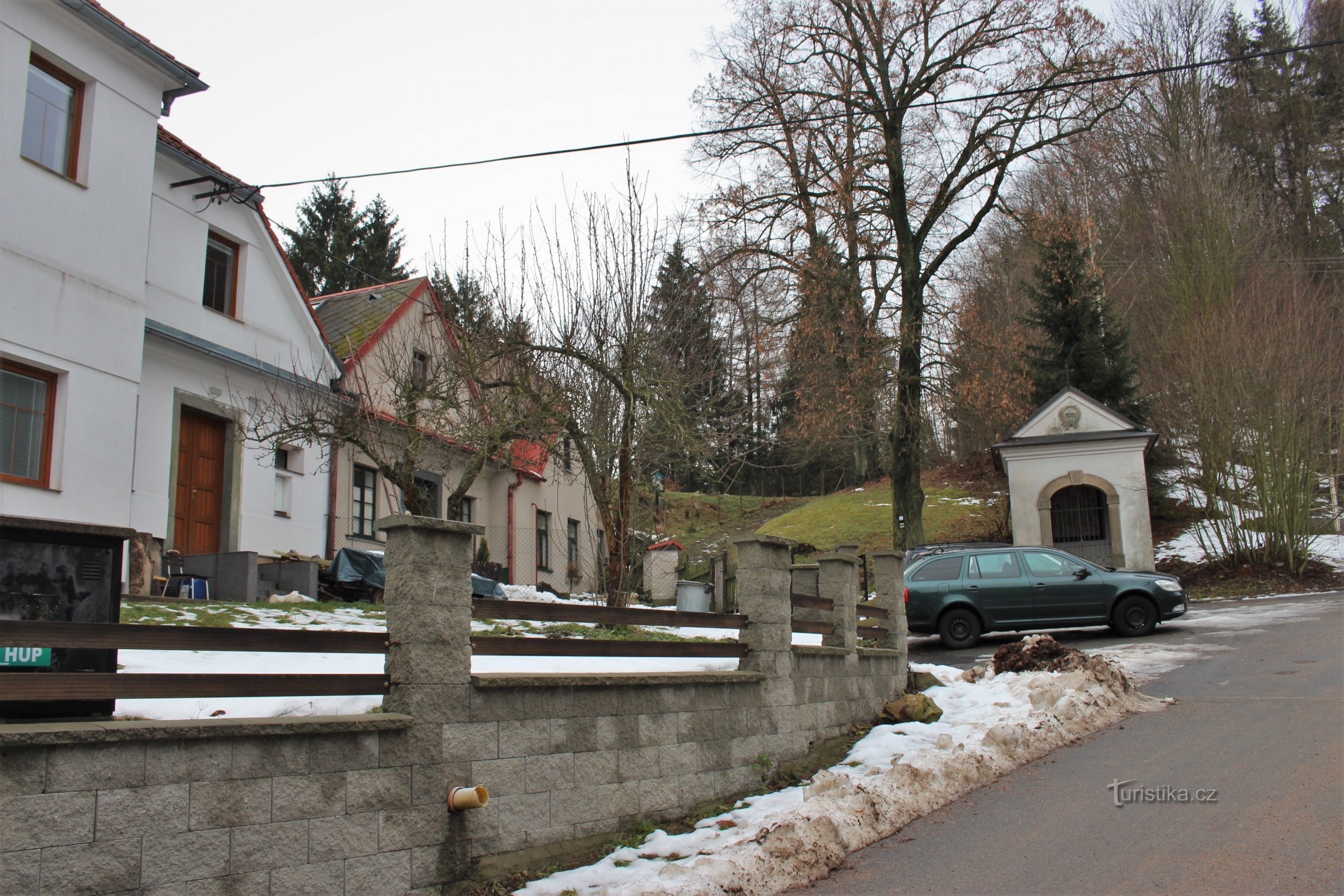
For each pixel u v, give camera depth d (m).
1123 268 41.09
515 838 5.57
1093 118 26.19
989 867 5.52
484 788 5.21
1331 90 43.66
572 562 27.84
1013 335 26.78
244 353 16.00
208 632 4.43
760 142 27.09
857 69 27.44
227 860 4.26
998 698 10.15
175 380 14.55
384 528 5.39
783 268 27.12
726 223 26.89
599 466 13.96
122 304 12.74
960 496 40.12
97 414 12.27
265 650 4.65
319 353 17.89
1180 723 9.16
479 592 15.14
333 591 15.53
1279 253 36.62
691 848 6.02
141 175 13.16
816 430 27.48
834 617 9.55
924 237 27.66
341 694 4.96
